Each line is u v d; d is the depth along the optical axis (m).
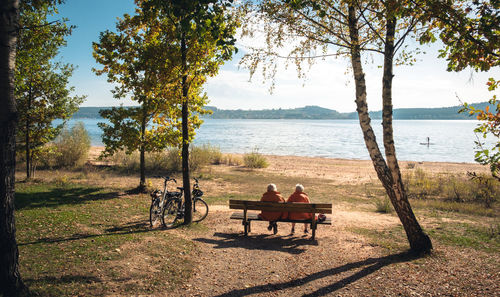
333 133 100.31
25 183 12.48
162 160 19.56
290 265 5.41
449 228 8.00
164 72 7.73
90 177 15.41
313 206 6.87
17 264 3.64
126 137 11.74
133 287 4.20
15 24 3.52
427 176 17.77
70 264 4.73
